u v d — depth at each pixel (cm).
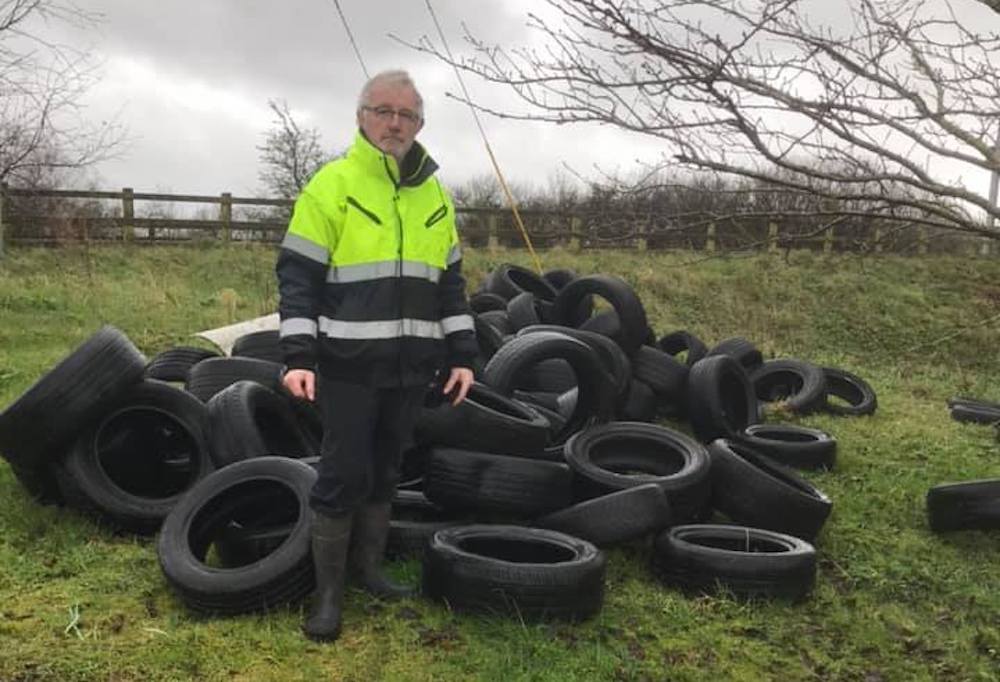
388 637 377
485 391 549
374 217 350
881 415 958
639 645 394
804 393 932
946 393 1216
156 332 1204
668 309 2005
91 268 1750
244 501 445
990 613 462
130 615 388
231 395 519
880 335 2017
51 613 385
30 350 1035
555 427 645
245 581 382
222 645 362
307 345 341
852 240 456
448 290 378
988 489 557
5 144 1714
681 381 783
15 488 528
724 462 541
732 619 426
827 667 393
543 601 392
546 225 2334
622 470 579
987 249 2295
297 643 366
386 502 406
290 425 563
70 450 489
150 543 479
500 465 473
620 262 2222
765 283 2173
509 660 363
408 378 361
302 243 346
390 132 350
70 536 469
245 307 1492
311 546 387
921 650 420
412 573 443
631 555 500
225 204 2161
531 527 479
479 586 393
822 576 501
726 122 351
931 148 354
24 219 1922
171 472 554
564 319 889
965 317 2106
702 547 454
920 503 634
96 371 486
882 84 349
